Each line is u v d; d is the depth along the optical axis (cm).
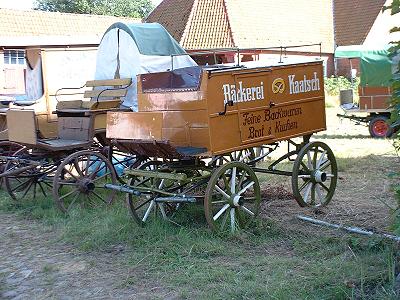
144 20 3331
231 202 654
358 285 469
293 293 470
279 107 717
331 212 745
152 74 699
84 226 720
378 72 1608
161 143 627
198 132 651
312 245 600
